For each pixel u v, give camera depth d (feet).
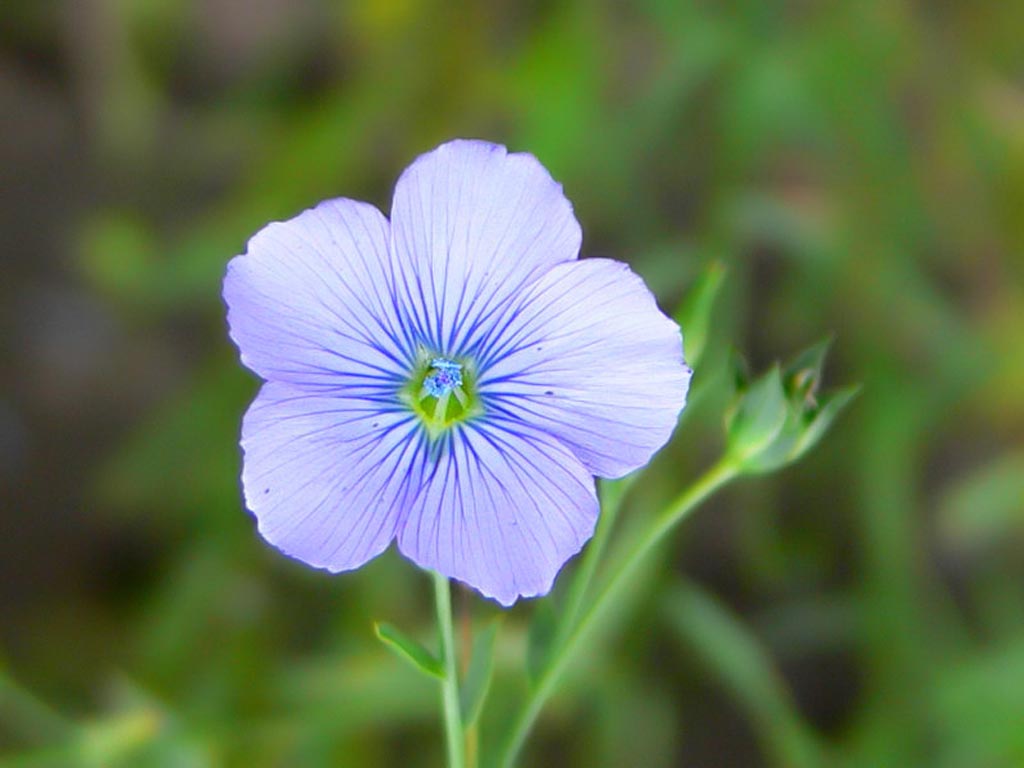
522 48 0.48
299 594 0.48
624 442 0.28
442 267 0.29
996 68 0.49
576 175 0.48
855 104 0.46
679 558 0.51
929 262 0.51
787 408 0.31
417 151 0.50
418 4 0.49
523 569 0.28
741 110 0.47
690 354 0.32
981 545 0.51
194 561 0.48
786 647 0.51
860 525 0.49
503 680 0.42
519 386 0.29
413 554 0.28
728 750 0.50
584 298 0.29
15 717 0.49
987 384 0.49
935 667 0.45
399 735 0.47
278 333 0.29
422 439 0.29
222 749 0.44
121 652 0.51
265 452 0.28
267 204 0.49
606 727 0.45
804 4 0.47
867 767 0.45
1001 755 0.43
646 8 0.47
